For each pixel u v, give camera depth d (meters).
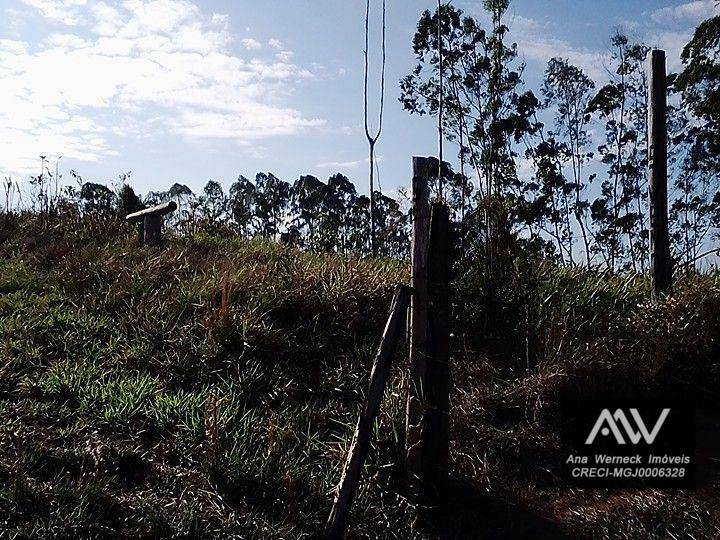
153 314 7.75
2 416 5.79
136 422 5.96
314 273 8.47
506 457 6.27
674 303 7.50
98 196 12.47
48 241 10.62
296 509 5.32
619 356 6.98
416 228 5.65
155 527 4.80
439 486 5.59
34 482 4.99
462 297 7.39
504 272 7.45
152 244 10.45
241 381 6.72
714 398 6.91
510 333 7.48
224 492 5.32
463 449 6.25
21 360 6.80
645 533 5.30
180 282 8.48
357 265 9.06
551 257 9.15
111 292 8.30
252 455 5.79
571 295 8.07
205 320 7.43
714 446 6.33
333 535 4.91
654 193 8.38
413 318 5.65
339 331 7.62
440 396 5.61
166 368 6.93
